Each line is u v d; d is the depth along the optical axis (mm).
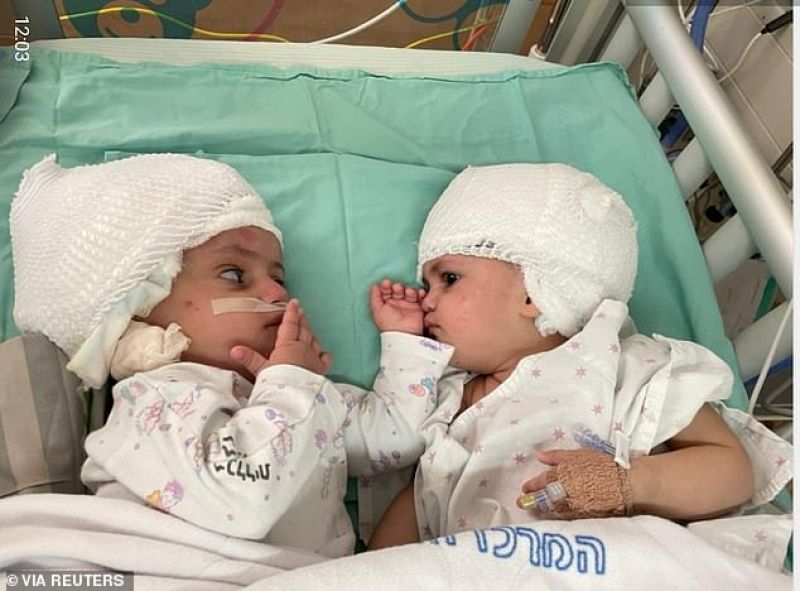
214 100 1184
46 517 761
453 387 1017
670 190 1211
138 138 1112
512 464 937
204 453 772
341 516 917
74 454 875
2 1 1439
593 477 830
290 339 878
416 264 1109
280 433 790
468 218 980
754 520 845
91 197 873
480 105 1268
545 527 753
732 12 1307
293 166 1139
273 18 1752
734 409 966
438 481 941
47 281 866
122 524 753
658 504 852
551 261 958
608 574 732
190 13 1718
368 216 1123
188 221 882
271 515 764
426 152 1213
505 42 1489
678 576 742
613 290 994
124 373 885
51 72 1156
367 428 966
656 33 1168
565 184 991
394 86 1267
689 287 1146
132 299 871
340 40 1801
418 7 1742
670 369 919
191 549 750
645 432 892
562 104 1282
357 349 1056
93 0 1653
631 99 1303
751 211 1033
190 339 890
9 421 848
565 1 1370
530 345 994
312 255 1087
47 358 885
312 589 685
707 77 1124
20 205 924
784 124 1194
